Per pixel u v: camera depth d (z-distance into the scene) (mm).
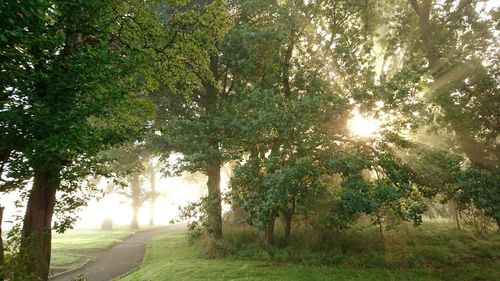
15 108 7043
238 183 16562
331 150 14039
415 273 14078
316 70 17031
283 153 14188
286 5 16578
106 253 23594
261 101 14828
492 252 16469
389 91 13039
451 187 13570
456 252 16969
